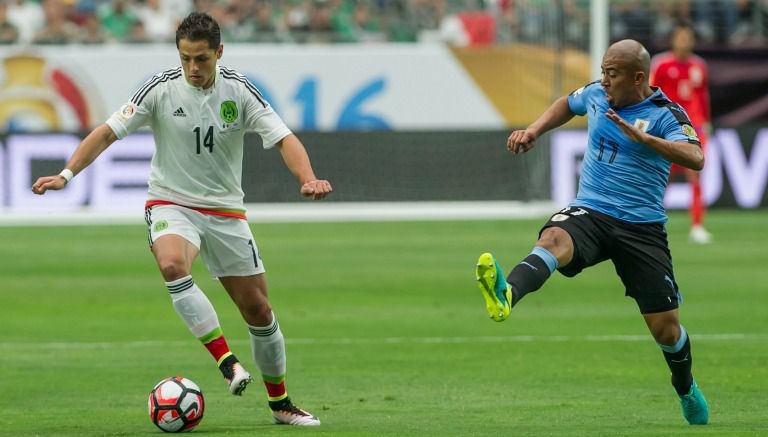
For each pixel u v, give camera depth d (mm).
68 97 79500
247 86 24656
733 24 89938
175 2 90875
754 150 80188
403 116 82125
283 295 47250
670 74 60750
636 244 24469
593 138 25062
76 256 60250
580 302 45750
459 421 25359
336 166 80500
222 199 24734
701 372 31812
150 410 23500
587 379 31078
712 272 53156
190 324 23891
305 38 85312
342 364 33500
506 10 86250
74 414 26312
